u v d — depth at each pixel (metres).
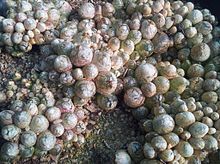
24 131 0.11
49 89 0.11
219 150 0.11
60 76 0.11
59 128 0.11
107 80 0.11
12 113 0.11
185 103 0.11
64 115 0.11
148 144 0.11
